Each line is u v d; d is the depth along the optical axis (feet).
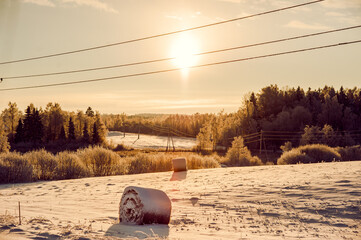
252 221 38.99
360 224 35.96
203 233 32.89
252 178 76.54
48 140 411.54
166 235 31.58
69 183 88.38
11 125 391.65
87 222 37.58
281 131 372.38
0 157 103.30
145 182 85.20
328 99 394.73
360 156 183.21
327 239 30.35
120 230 33.12
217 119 414.82
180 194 60.23
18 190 75.66
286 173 81.71
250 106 402.31
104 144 397.19
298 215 40.93
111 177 102.58
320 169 84.99
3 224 32.17
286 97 424.46
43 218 36.50
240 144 242.58
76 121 465.06
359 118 382.63
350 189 51.72
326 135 302.25
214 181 76.89
